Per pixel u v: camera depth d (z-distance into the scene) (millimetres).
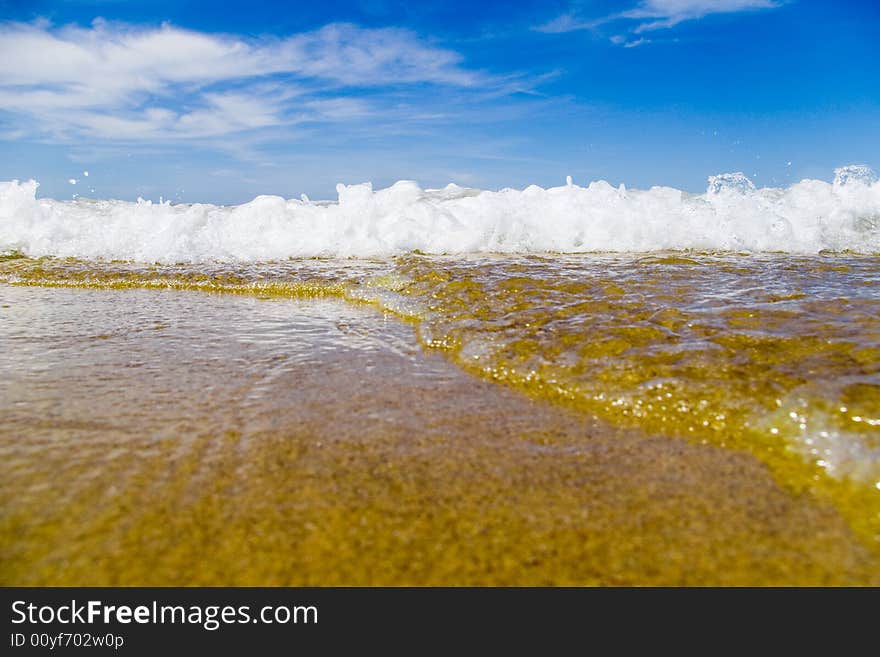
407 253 7258
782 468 1944
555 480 1881
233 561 1477
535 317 3600
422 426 2279
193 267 6371
